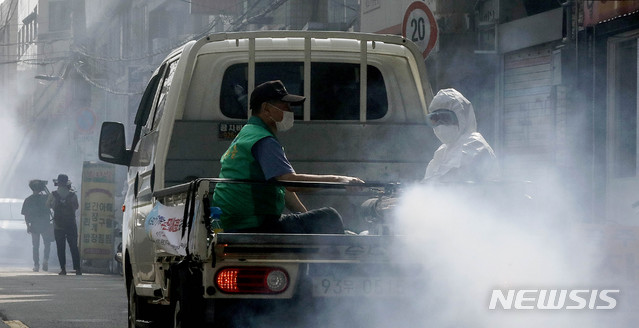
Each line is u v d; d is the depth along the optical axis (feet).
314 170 39.60
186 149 38.63
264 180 29.86
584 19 58.39
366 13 94.68
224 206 30.27
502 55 71.31
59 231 101.14
